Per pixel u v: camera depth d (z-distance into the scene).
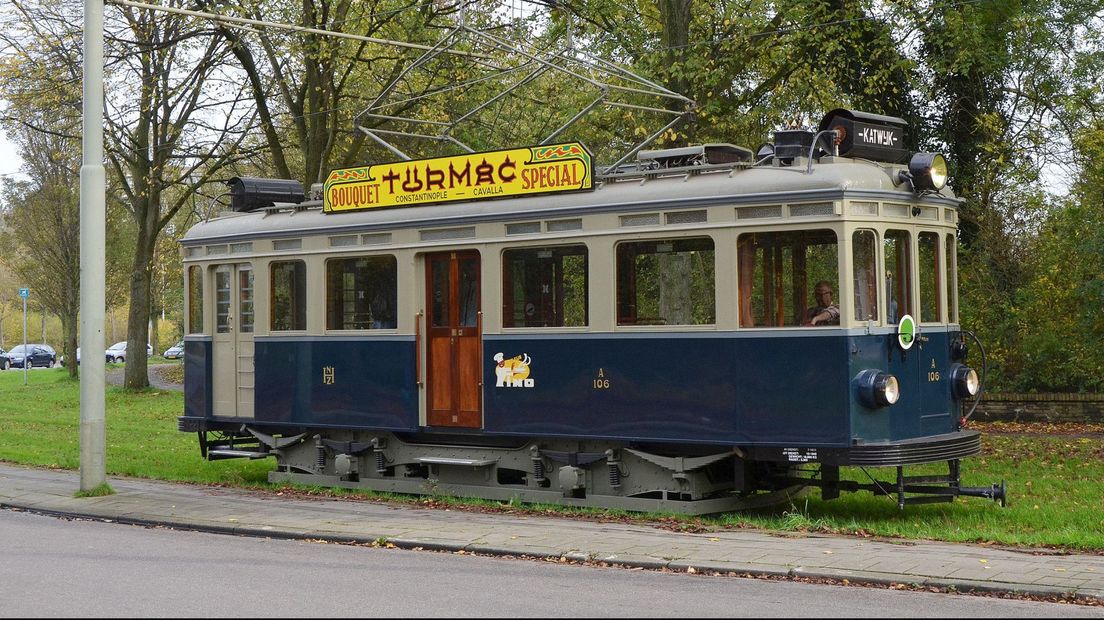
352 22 23.36
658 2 20.45
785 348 10.80
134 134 31.84
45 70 27.50
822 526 10.56
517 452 12.84
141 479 15.47
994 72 21.19
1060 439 17.27
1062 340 19.64
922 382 11.31
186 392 16.03
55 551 9.76
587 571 8.73
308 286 14.38
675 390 11.39
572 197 12.16
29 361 60.50
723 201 11.08
